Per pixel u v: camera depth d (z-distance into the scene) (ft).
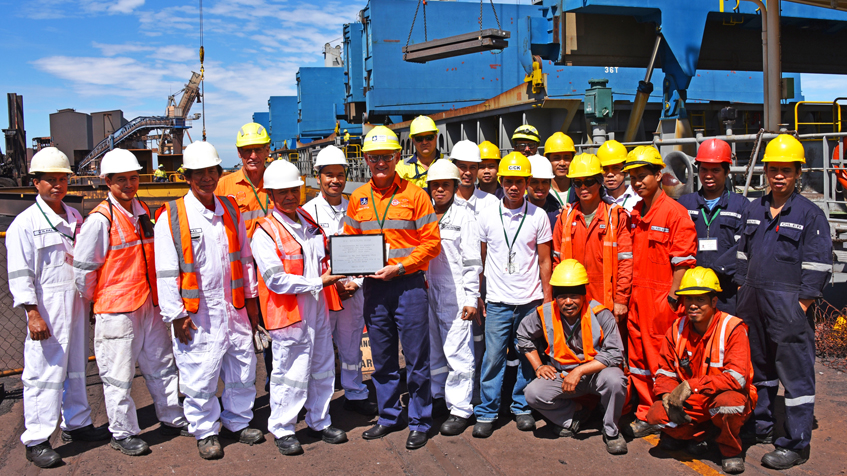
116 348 12.75
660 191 13.43
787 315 11.79
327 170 15.38
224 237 13.12
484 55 66.18
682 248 12.85
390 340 13.57
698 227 13.60
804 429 11.60
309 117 125.70
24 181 84.84
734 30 46.75
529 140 19.01
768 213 12.41
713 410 11.45
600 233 13.89
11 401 15.92
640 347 13.66
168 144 110.63
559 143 17.34
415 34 64.59
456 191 16.03
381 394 13.74
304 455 12.84
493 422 14.03
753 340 12.67
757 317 12.51
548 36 40.75
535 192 15.20
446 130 50.96
